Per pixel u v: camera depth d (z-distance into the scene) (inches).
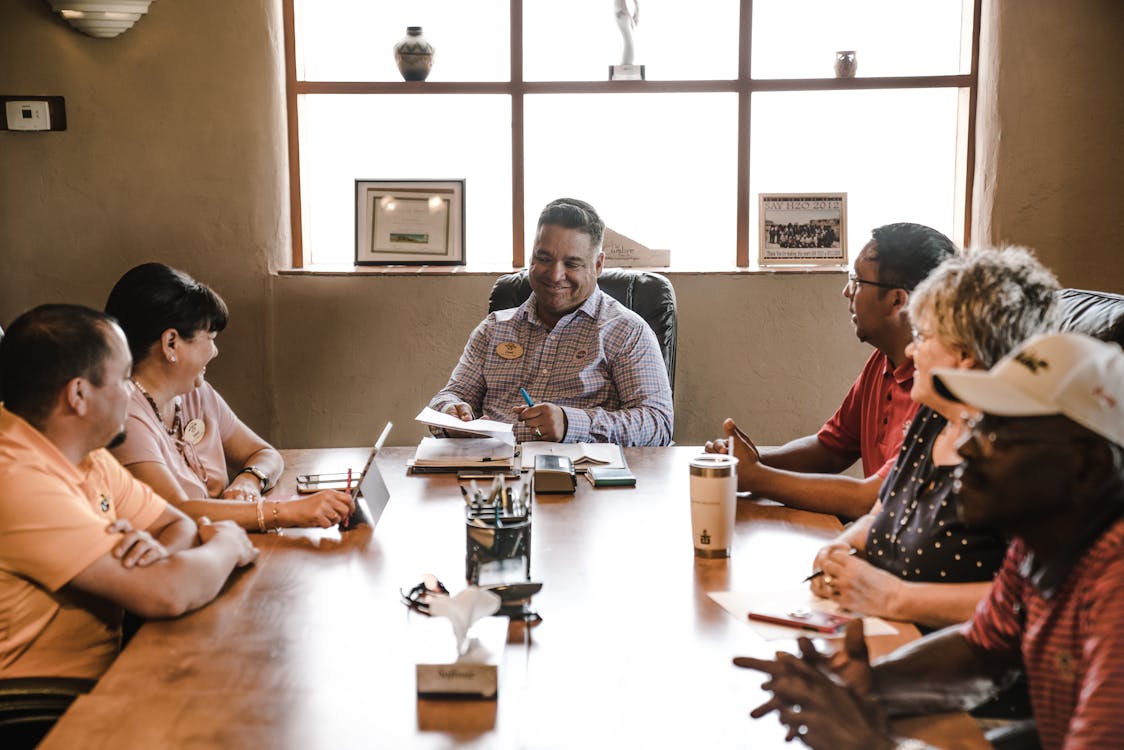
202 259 150.1
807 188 153.5
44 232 149.0
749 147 150.6
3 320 150.0
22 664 64.0
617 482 89.9
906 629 59.5
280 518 76.5
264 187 148.6
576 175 153.9
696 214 154.5
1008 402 43.6
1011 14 141.5
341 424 153.8
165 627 59.9
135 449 78.6
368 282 150.5
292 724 48.4
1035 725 53.5
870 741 46.7
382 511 82.3
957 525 63.7
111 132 147.0
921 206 154.0
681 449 104.4
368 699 50.9
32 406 62.7
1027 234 145.3
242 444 97.2
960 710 53.6
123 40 145.3
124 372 65.1
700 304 149.7
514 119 150.9
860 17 150.6
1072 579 44.7
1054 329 59.7
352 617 61.3
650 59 151.6
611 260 152.9
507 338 120.7
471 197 155.4
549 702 50.7
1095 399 43.1
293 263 155.3
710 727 48.4
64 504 61.0
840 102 151.5
